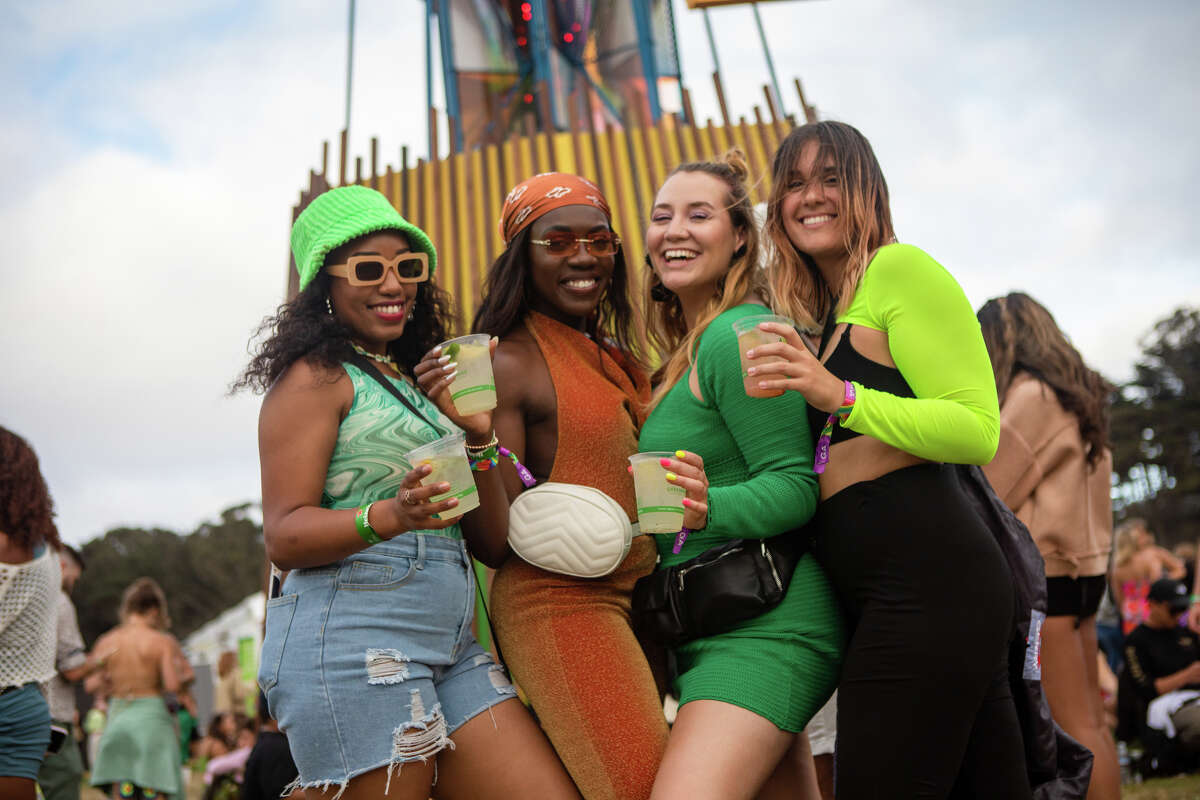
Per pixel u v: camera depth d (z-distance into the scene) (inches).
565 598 108.1
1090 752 112.7
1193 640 279.7
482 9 296.7
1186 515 2255.2
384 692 97.4
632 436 116.8
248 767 213.3
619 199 255.9
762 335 94.3
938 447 93.3
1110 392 161.6
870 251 106.7
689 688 102.3
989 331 163.0
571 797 102.6
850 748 96.6
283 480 98.7
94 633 2691.9
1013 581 105.6
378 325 109.7
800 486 100.7
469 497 94.1
